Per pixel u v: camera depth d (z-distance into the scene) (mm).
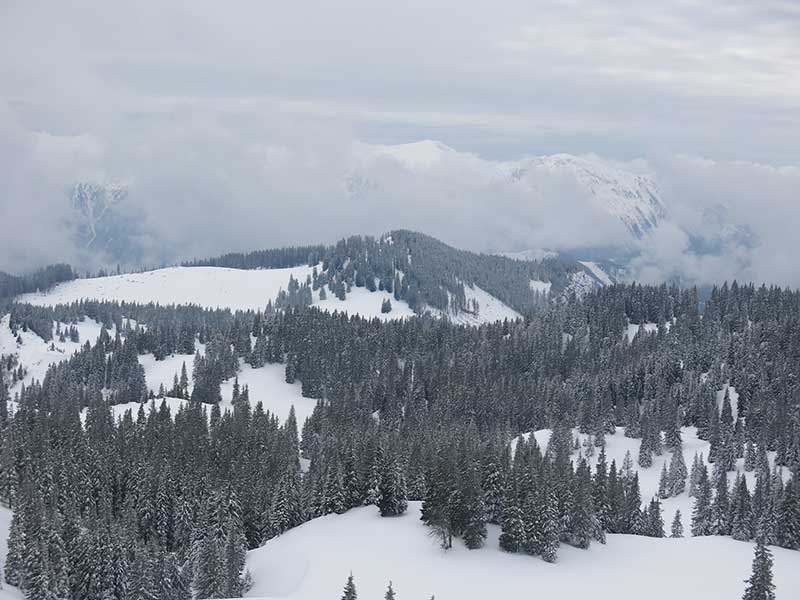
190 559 127312
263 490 152500
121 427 183625
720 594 104438
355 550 119125
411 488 152000
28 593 110000
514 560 114500
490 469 129375
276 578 116375
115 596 115688
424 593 102250
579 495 123000
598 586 105938
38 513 119438
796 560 122125
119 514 146250
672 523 154250
